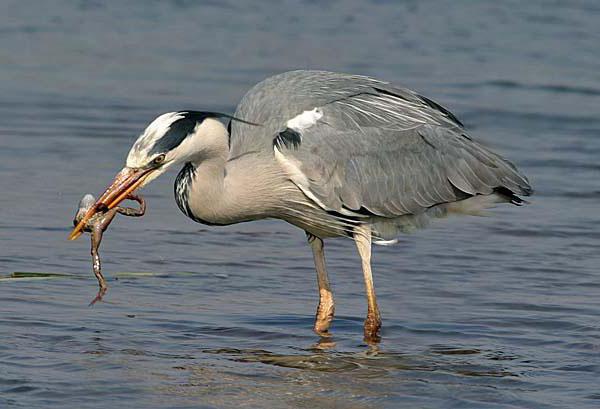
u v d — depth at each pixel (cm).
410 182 1275
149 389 996
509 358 1119
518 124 2253
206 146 1164
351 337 1195
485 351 1142
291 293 1341
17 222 1575
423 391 1016
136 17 3150
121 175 1147
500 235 1609
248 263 1459
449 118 1338
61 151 1953
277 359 1105
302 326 1224
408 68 2677
